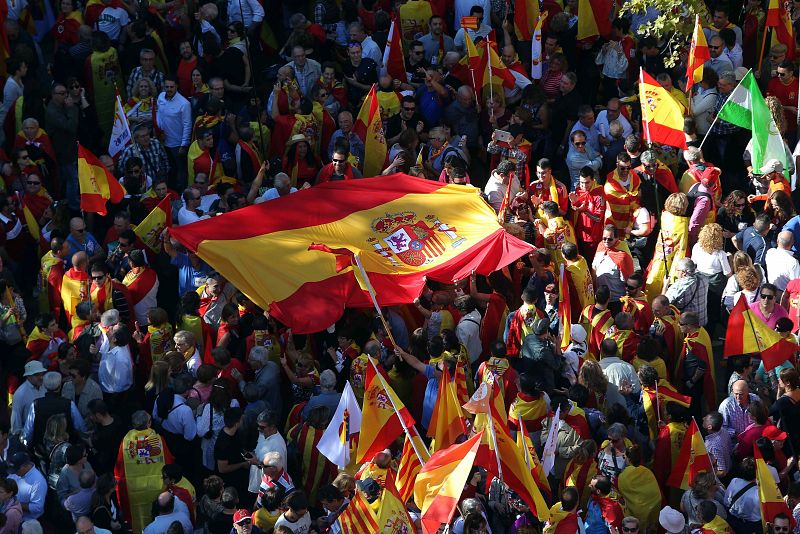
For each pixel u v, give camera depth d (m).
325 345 35.25
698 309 33.19
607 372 30.83
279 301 32.94
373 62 42.91
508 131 39.44
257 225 34.84
